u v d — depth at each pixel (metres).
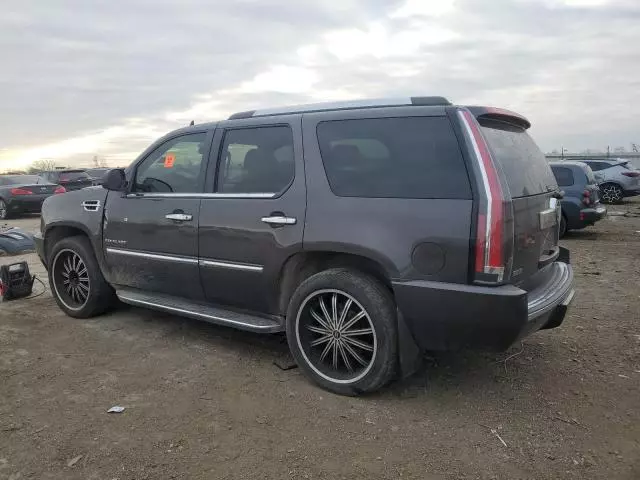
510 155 3.50
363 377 3.46
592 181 11.60
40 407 3.41
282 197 3.79
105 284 5.20
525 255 3.36
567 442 3.02
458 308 3.10
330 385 3.61
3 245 9.48
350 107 3.72
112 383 3.78
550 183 4.07
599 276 7.25
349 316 3.56
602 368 4.03
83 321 5.24
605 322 5.13
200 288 4.34
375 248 3.33
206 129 4.42
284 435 3.09
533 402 3.49
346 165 3.58
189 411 3.37
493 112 3.44
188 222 4.30
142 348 4.47
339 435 3.09
